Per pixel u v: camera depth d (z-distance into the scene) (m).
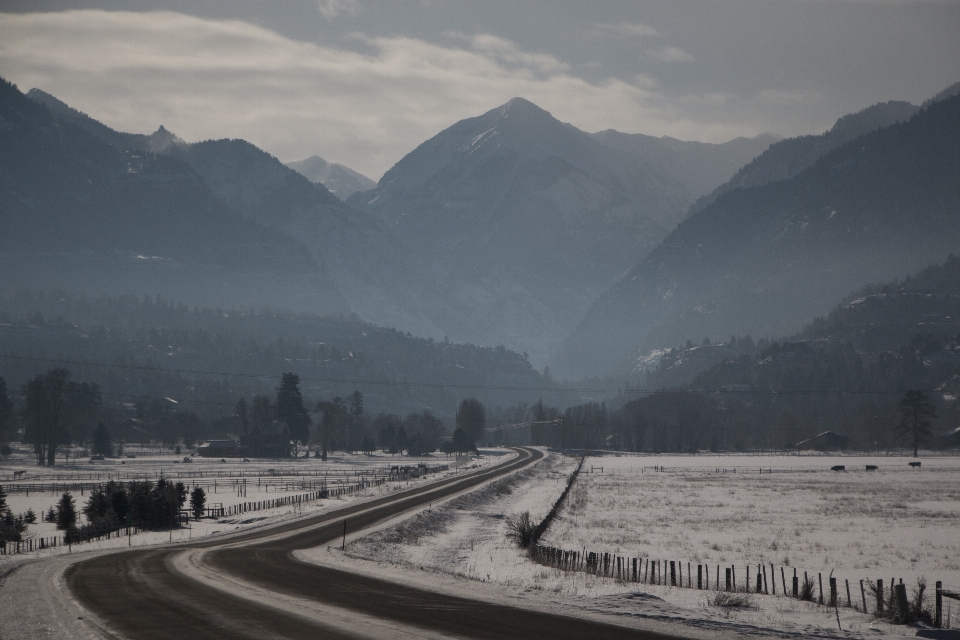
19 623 38.22
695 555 83.81
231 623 37.56
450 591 49.22
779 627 39.78
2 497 112.50
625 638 35.53
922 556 84.12
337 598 44.97
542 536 98.31
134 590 47.84
